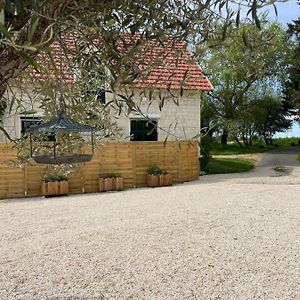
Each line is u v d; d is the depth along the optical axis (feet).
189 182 51.42
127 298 15.69
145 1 5.72
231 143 121.80
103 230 25.70
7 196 41.55
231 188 44.21
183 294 16.01
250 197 37.65
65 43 7.00
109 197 39.93
